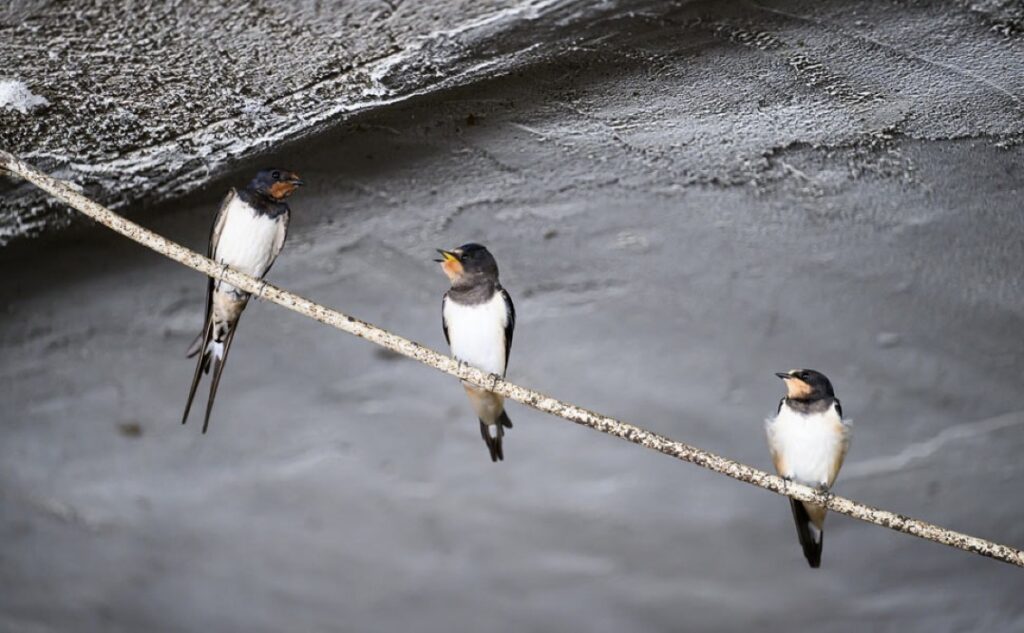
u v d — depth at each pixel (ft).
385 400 49.06
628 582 49.32
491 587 49.78
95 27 29.32
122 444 49.75
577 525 49.52
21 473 50.01
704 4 29.60
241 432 49.67
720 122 34.19
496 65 31.63
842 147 35.12
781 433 26.43
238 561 50.70
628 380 48.21
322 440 49.60
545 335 47.34
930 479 48.44
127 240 40.60
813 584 49.03
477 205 40.55
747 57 31.27
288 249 43.52
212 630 50.60
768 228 40.91
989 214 38.24
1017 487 48.14
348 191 39.34
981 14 29.25
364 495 49.98
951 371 46.32
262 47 30.58
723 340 46.93
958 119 33.19
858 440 48.60
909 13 29.48
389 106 33.22
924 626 48.75
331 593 50.37
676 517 49.24
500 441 28.27
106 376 48.11
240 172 35.78
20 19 28.81
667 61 31.58
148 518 50.55
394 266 44.34
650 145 35.91
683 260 43.57
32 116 31.96
